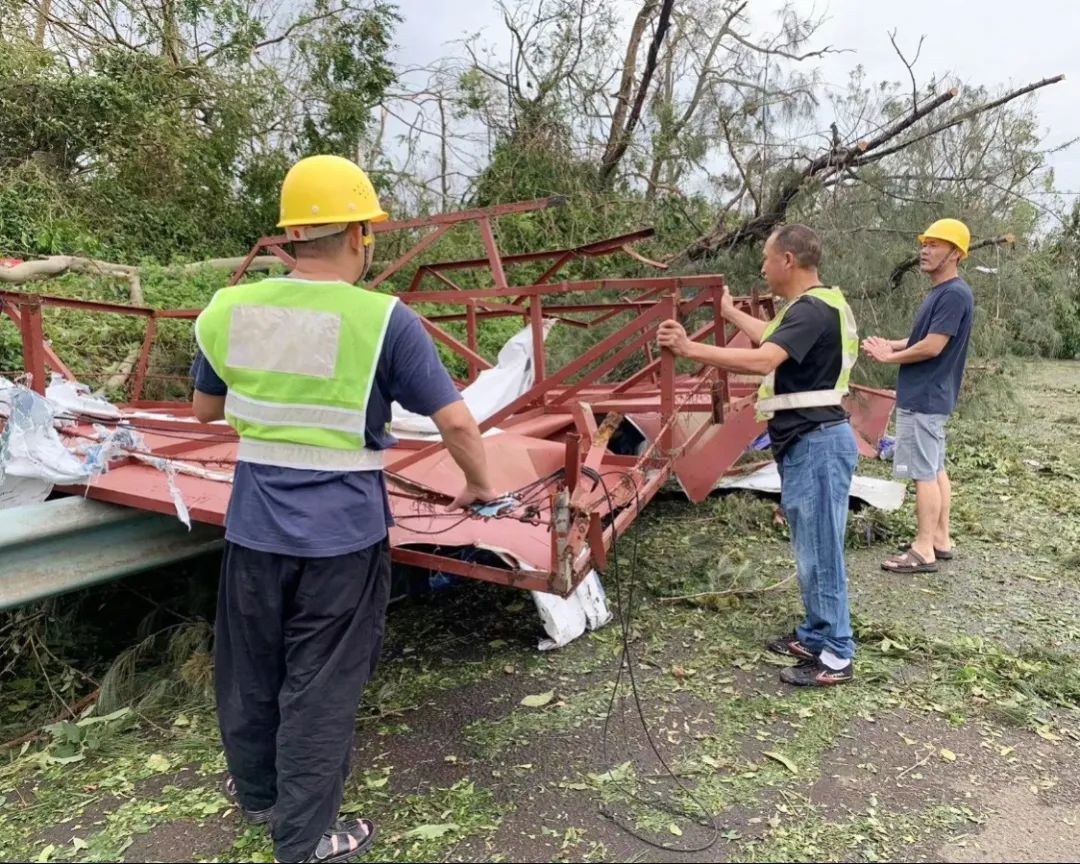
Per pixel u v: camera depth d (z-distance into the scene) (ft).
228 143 36.40
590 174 39.37
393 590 12.67
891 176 25.35
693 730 9.57
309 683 6.73
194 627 12.03
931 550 14.61
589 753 9.12
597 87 41.04
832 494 10.09
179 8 37.68
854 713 9.91
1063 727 9.65
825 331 9.83
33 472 11.10
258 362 6.56
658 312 10.92
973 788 8.47
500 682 10.76
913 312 24.89
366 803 8.32
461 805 8.25
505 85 41.55
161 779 8.99
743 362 9.65
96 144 33.73
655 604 13.14
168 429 12.44
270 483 6.58
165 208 34.12
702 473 14.71
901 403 14.47
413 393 6.57
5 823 8.35
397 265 17.72
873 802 8.25
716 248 29.04
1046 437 27.17
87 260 24.79
